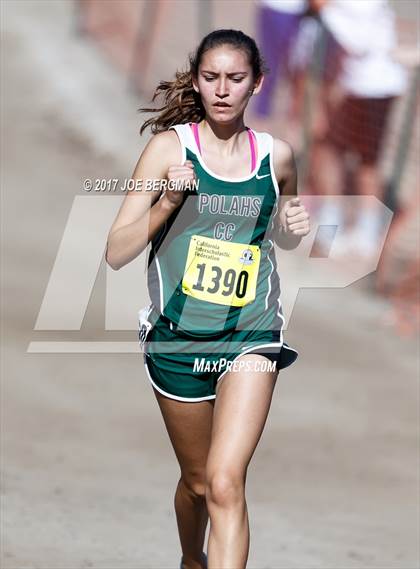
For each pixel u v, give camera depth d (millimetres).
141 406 25125
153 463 21359
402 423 24719
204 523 13352
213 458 11438
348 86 32875
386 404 25812
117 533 16562
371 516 19156
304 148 33938
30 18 57281
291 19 34719
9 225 37812
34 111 47438
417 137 34625
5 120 46562
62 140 45062
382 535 17969
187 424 12438
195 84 11992
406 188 34125
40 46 53781
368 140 33062
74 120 46438
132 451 22031
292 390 26422
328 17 33062
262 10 35594
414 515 19344
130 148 43969
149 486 19734
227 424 11586
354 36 32719
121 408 24844
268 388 11836
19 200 40000
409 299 32062
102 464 20938
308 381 27047
